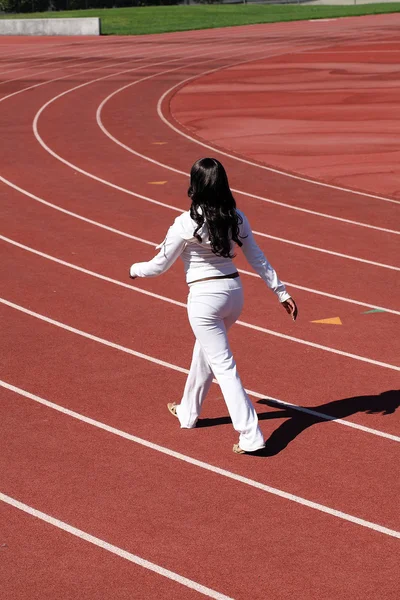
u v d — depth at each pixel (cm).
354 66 5053
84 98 3994
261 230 1934
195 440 1003
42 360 1238
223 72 4928
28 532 821
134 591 732
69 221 2003
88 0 9981
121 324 1381
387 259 1725
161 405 1093
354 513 850
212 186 884
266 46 6262
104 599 721
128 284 1578
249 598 721
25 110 3675
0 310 1450
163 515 847
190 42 6662
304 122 3347
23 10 9706
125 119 3447
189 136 3097
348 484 904
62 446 988
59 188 2323
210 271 920
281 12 9344
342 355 1252
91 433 1020
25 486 902
